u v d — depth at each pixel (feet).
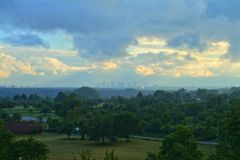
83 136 509.76
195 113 649.20
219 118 481.05
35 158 195.00
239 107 134.41
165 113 585.22
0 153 164.55
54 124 580.71
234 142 127.44
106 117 500.74
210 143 398.21
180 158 161.68
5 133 177.27
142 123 516.73
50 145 435.53
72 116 605.31
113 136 483.92
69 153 364.79
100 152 380.99
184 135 169.37
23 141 191.62
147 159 185.06
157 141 487.61
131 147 431.43
